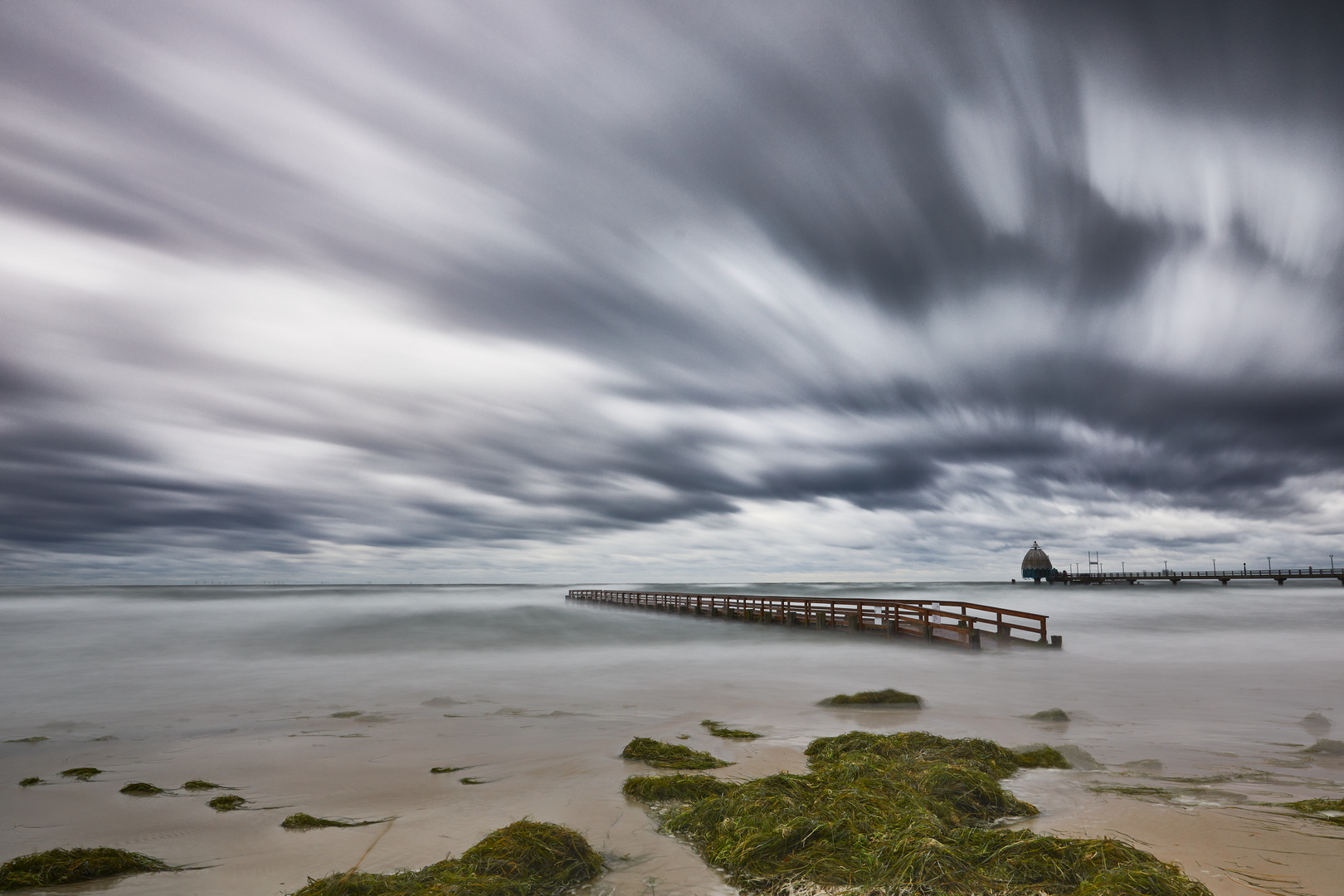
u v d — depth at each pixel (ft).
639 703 41.32
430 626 115.14
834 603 99.25
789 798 17.10
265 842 17.48
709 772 24.21
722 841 15.53
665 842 16.55
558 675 55.57
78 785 23.95
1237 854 14.99
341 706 41.45
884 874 12.57
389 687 49.67
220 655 73.72
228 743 31.04
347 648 81.56
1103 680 49.06
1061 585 475.31
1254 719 33.86
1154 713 35.76
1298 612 146.10
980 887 11.93
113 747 30.66
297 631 104.01
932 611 79.56
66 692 48.80
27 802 21.71
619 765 25.67
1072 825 17.06
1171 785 21.29
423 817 19.42
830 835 14.67
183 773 25.52
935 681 49.60
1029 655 67.10
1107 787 20.94
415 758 27.48
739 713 37.14
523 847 14.33
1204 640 83.61
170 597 293.02
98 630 106.83
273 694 46.91
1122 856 12.76
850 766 20.92
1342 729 31.17
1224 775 22.72
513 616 143.43
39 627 111.75
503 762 26.68
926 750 24.04
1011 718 34.65
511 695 44.96
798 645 82.02
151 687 50.88
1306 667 56.03
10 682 53.93
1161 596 269.85
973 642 70.95
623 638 93.15
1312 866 14.24
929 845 13.09
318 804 21.07
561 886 13.55
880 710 37.40
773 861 14.02
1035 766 23.77
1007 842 13.78
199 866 15.85
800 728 32.63
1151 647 74.18
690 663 64.13
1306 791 20.53
